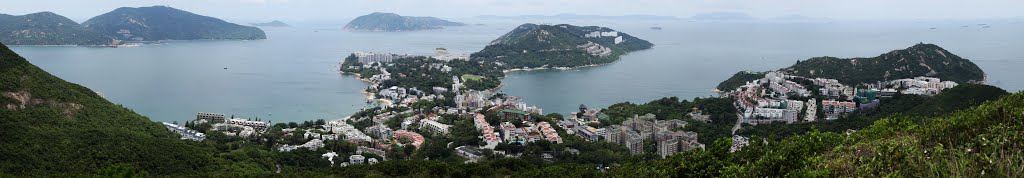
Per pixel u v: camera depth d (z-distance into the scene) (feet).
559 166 415.64
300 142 578.25
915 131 193.06
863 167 150.00
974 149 150.00
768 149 216.74
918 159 141.69
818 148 198.70
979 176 130.21
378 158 520.83
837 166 159.12
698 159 244.42
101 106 504.43
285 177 401.29
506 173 405.59
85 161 384.68
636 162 350.84
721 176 197.77
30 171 352.49
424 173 391.86
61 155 381.81
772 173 184.14
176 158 430.61
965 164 132.05
